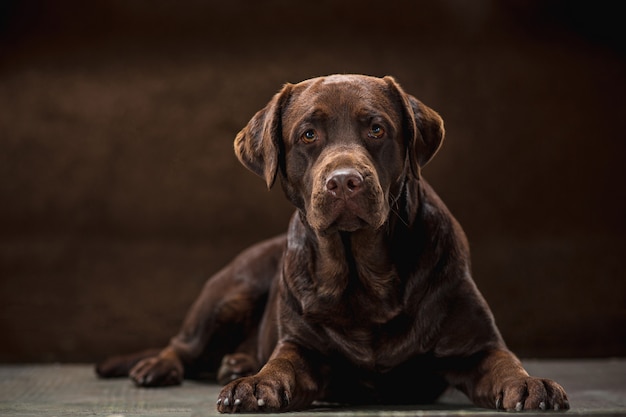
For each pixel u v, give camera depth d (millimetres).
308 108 3775
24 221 11344
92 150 11492
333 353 3912
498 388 3465
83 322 10664
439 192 11039
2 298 10906
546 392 3236
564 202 11023
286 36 11562
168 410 3889
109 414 3680
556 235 10898
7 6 11766
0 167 11484
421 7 11430
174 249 11180
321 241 3775
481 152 11125
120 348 10438
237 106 11500
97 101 11586
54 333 10414
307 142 3768
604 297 10469
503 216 10977
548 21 11352
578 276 10602
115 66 11695
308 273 3922
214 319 5477
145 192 11383
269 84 11516
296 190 3867
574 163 11094
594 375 5664
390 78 3988
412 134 3881
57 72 11742
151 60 11680
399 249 3801
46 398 4621
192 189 11359
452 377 3902
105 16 11742
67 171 11461
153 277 11016
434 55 11367
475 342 3840
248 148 4176
